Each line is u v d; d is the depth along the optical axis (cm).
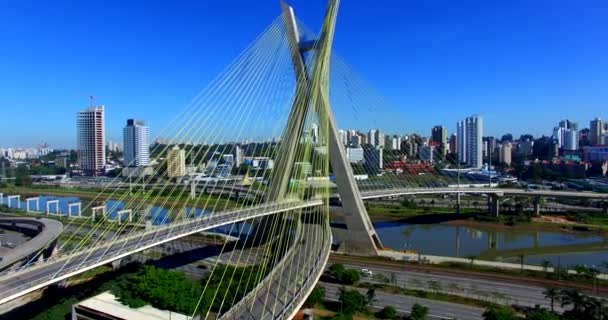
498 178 19225
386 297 5888
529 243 10225
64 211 13988
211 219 7062
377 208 14438
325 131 7144
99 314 4919
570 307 5500
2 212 13688
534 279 6712
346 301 5231
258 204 8506
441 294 6003
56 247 8169
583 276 6725
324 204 7281
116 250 5438
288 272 4812
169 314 4850
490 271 7144
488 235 11138
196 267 7138
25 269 4756
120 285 5766
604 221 12231
